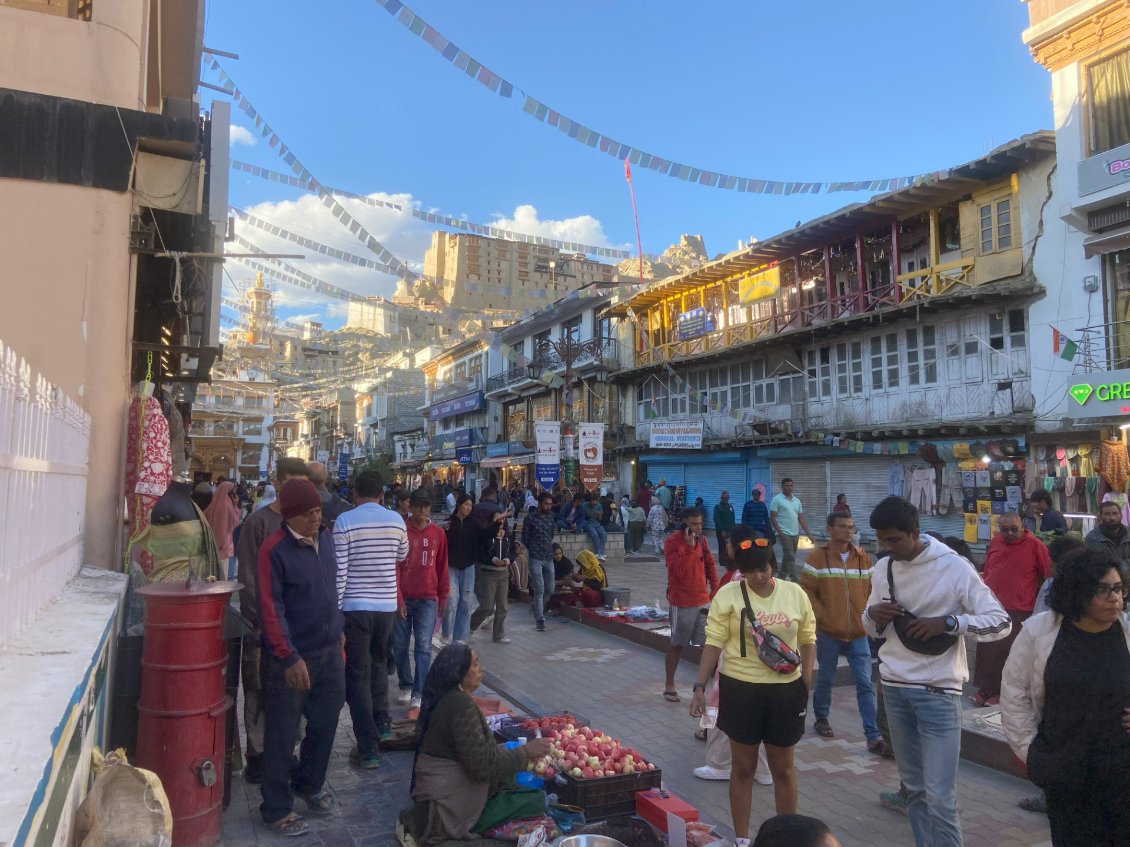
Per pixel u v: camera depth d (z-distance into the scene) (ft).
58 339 17.37
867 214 64.13
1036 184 54.08
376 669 17.89
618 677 25.68
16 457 8.61
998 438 55.57
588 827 12.98
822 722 19.49
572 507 62.23
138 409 18.54
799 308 73.05
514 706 21.24
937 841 11.13
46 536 10.80
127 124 18.39
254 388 146.00
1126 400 46.37
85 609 11.31
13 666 8.11
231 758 14.76
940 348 61.46
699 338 85.66
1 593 8.20
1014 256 55.52
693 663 27.09
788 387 76.28
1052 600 9.81
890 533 12.12
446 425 150.51
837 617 18.79
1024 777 16.51
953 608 11.74
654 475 93.97
